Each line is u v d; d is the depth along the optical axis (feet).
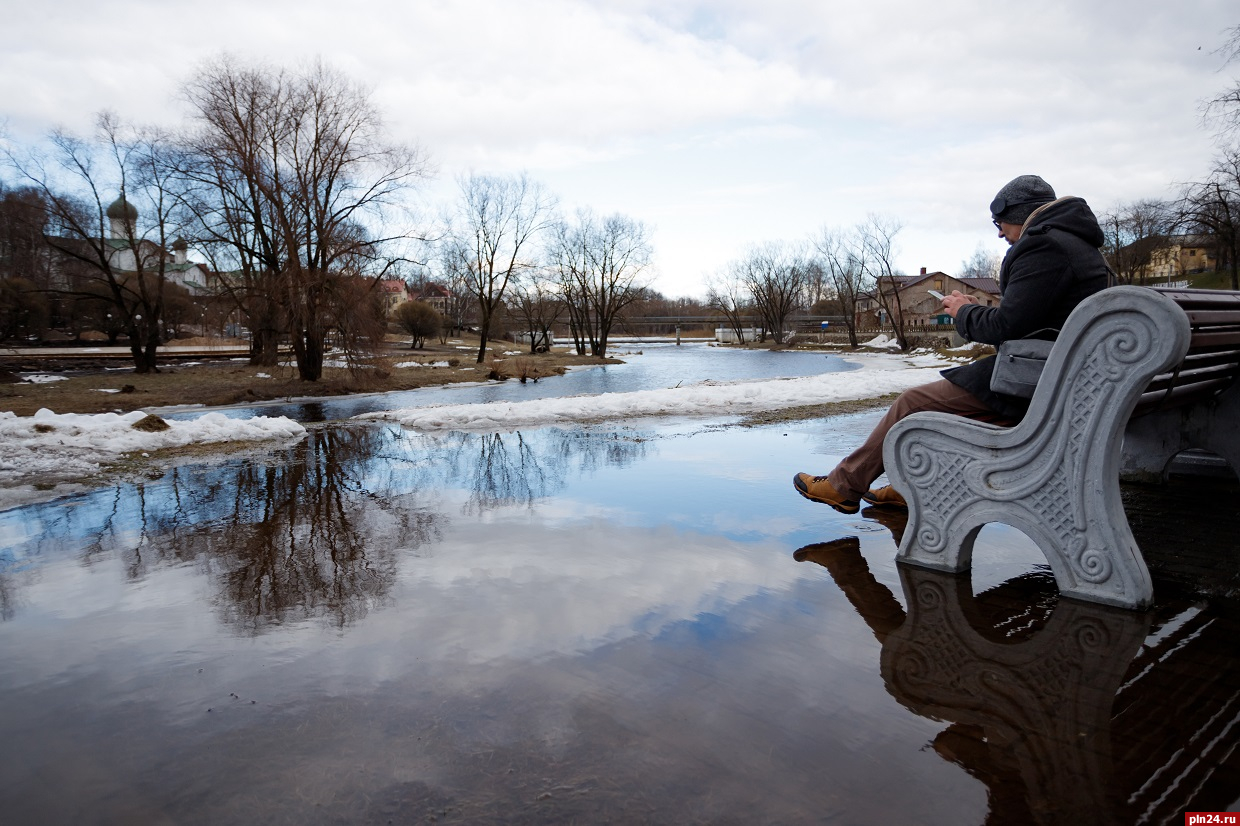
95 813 5.42
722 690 7.18
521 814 5.28
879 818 5.17
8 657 8.34
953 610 9.18
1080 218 9.52
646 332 348.79
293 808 5.42
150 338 91.15
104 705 7.13
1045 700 6.84
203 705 7.07
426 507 15.60
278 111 73.00
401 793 5.57
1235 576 9.96
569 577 10.71
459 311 232.53
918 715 6.63
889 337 213.25
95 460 22.27
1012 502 9.82
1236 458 13.83
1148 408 10.60
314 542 12.95
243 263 87.61
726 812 5.26
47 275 107.24
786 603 9.55
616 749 6.13
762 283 242.78
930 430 10.52
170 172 83.05
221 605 9.89
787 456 21.31
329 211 74.18
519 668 7.72
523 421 32.19
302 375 73.82
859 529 13.28
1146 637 8.15
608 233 157.99
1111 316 8.45
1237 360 12.44
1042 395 9.20
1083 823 5.06
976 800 5.36
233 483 18.93
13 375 78.59
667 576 10.72
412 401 58.18
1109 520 9.00
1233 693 6.84
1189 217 97.96
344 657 8.10
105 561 12.16
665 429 28.25
